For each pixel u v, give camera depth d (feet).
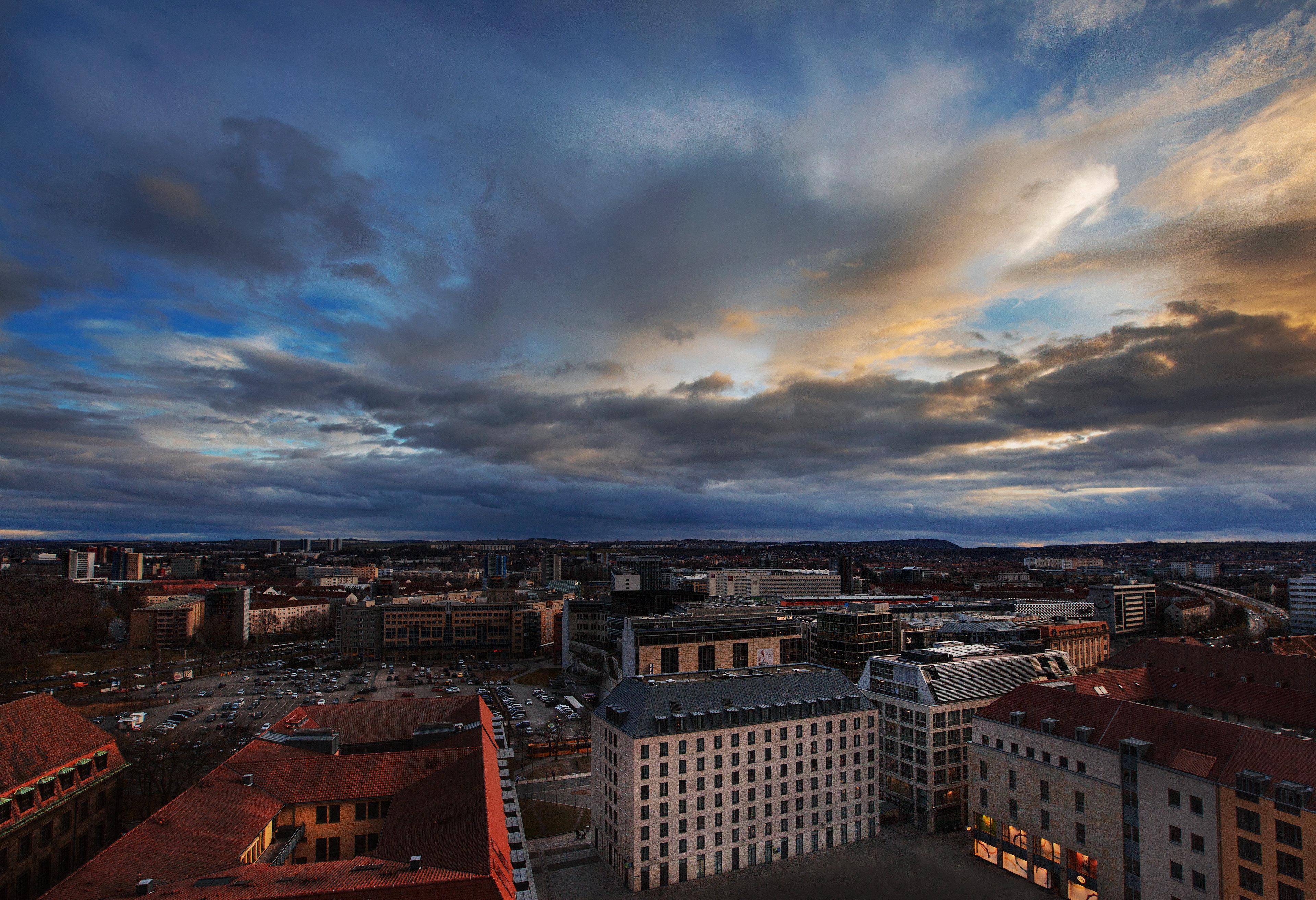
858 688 455.22
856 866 401.90
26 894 307.17
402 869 226.38
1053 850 376.68
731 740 399.03
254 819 285.23
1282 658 506.48
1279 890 287.69
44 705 355.36
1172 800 326.85
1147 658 570.87
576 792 516.73
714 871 390.21
